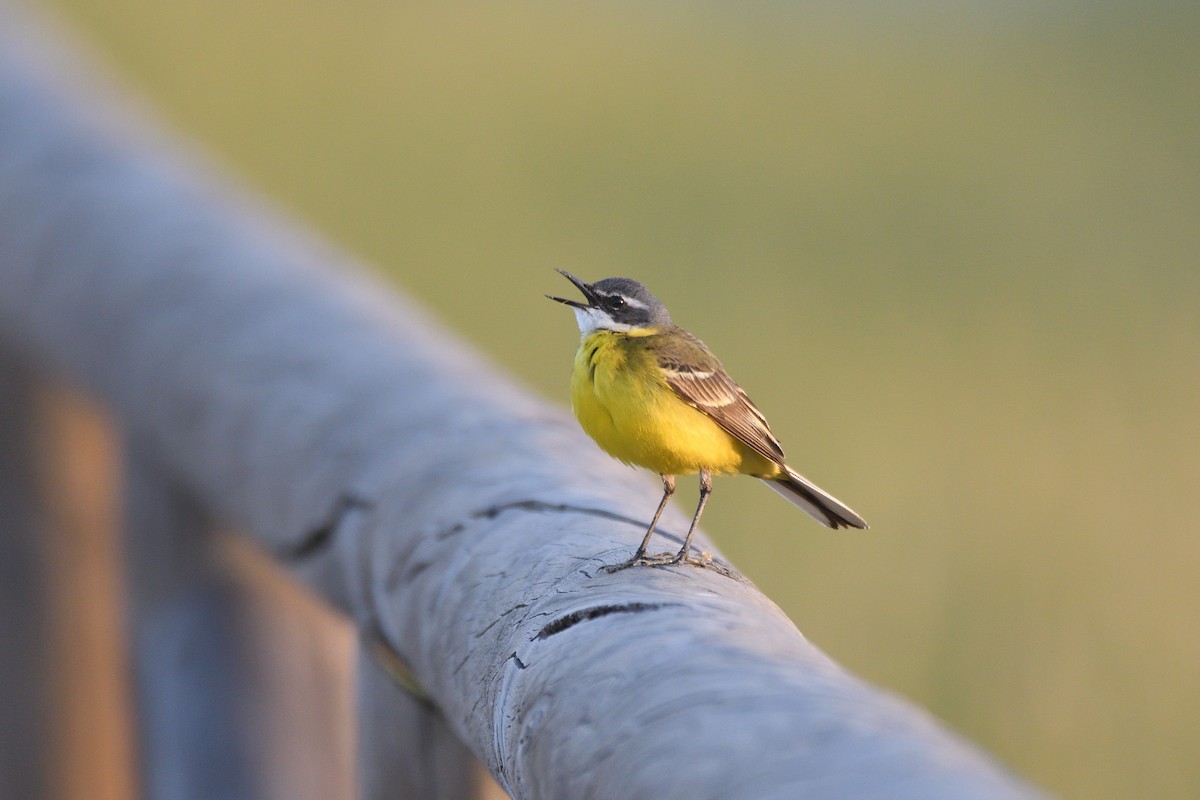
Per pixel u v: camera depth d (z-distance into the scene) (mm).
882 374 15766
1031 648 11781
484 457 5465
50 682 8891
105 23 26578
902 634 11992
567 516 4848
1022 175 22438
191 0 28422
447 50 27594
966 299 17594
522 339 16766
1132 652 11758
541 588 4223
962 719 11312
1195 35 28578
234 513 6742
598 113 24875
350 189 20844
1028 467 14047
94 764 8969
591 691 3344
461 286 17781
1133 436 14492
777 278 18000
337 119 23922
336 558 5887
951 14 31766
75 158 10234
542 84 26391
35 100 11867
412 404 6066
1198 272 18375
